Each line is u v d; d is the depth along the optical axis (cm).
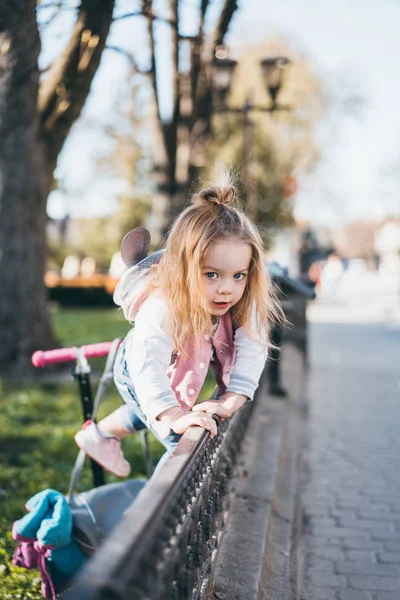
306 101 2495
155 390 245
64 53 944
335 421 775
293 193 1947
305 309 1205
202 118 1573
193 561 223
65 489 493
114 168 2491
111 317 2128
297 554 407
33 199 987
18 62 886
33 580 339
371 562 403
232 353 280
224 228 247
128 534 145
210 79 1370
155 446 603
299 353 1176
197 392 269
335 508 493
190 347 265
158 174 1590
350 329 2167
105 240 3659
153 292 257
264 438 551
